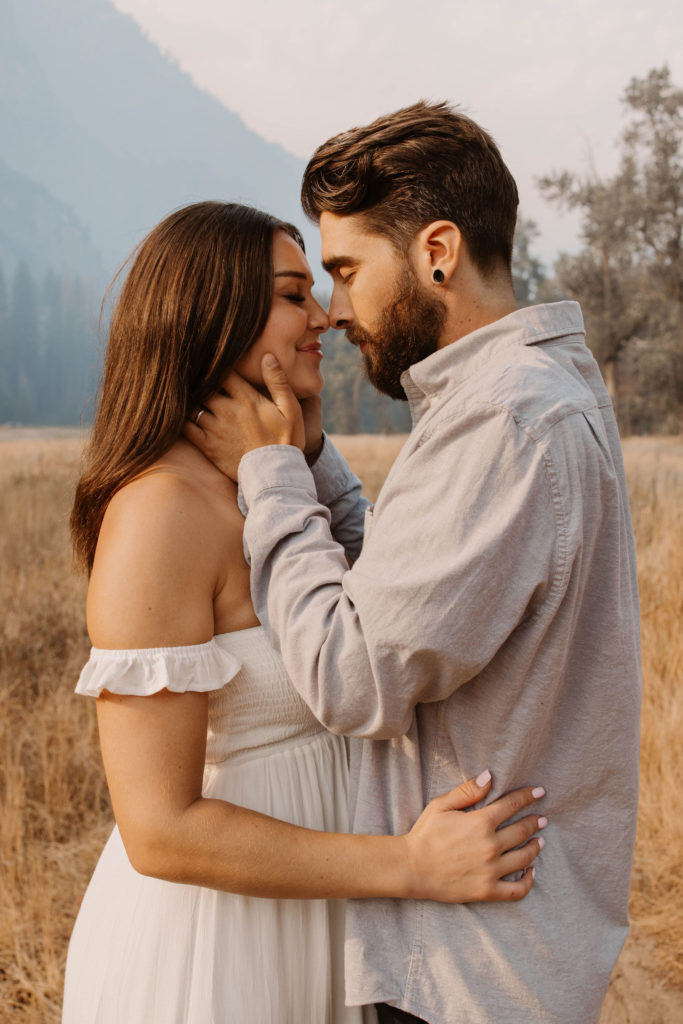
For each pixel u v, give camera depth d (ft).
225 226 3.71
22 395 458.50
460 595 2.75
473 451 2.90
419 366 3.55
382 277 3.58
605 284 97.45
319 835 3.17
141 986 3.32
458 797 3.16
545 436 2.87
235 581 3.51
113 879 3.67
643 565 13.75
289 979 3.46
